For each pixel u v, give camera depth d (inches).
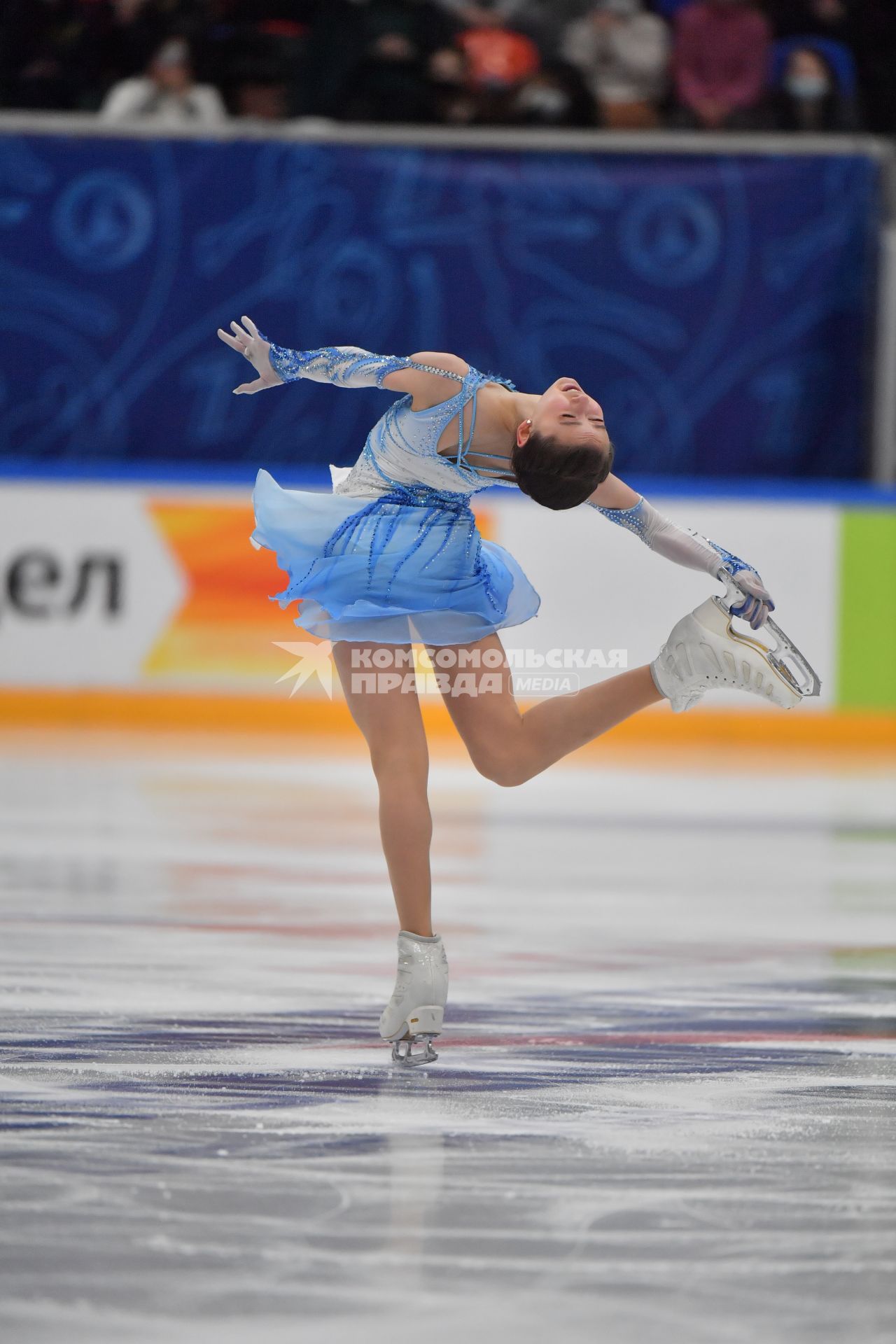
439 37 1632.6
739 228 1499.8
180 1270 272.1
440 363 434.9
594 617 1403.8
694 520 1418.6
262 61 1614.2
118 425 1510.8
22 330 1502.2
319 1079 401.1
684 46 1642.5
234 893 693.3
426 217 1494.8
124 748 1255.5
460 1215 301.3
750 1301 262.5
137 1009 476.4
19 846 808.3
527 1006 495.2
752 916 671.1
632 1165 333.7
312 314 1504.7
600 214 1499.8
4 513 1414.9
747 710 1427.2
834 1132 360.2
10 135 1480.1
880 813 1017.5
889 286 1499.8
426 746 437.7
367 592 433.4
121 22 1619.1
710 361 1514.5
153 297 1499.8
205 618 1416.1
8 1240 285.1
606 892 727.7
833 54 1662.2
